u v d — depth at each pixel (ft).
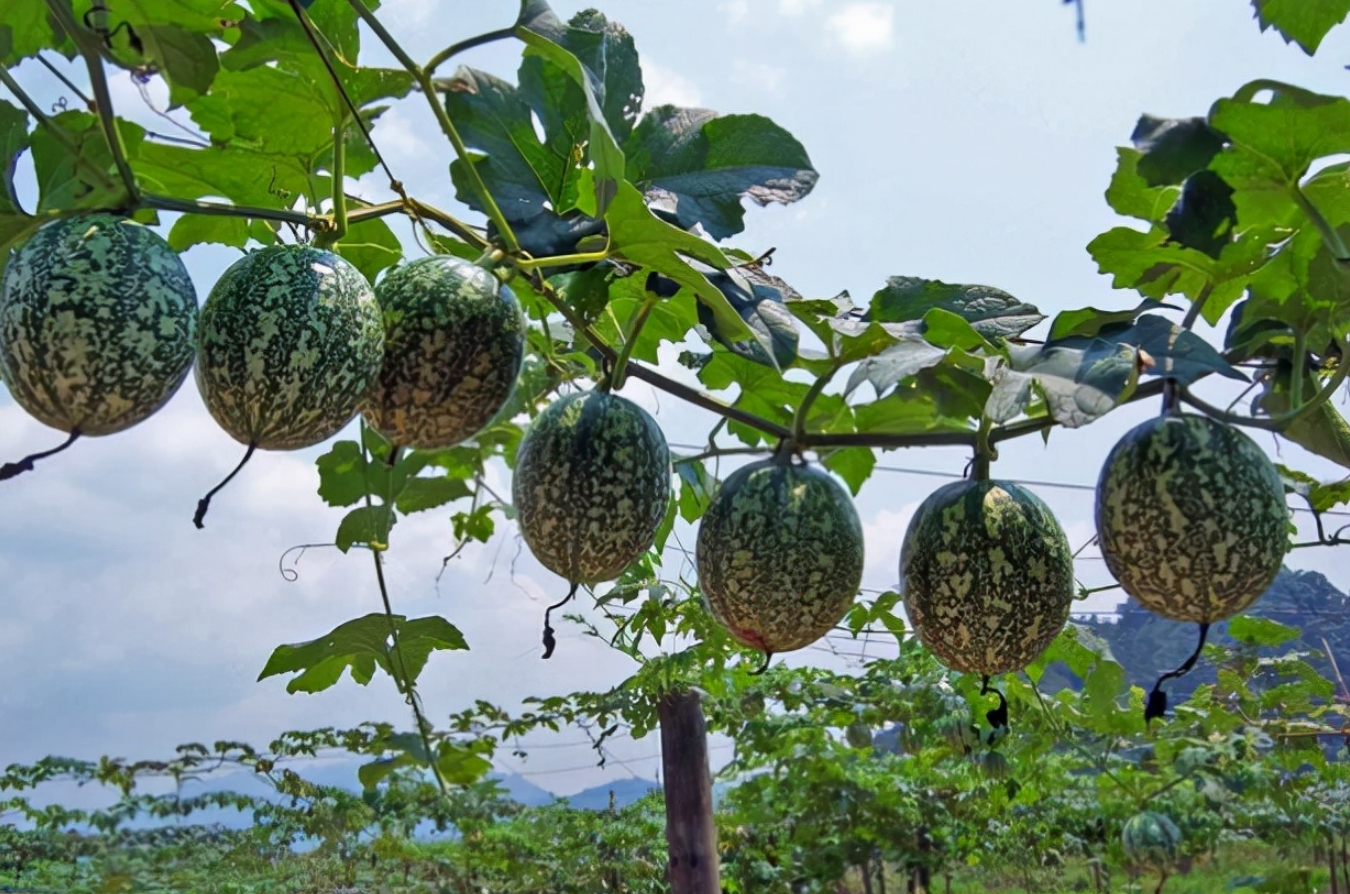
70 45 8.81
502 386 8.02
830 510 8.90
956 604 8.60
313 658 11.40
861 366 8.80
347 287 7.21
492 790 18.01
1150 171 8.84
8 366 6.72
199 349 7.00
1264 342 9.78
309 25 7.89
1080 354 8.23
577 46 10.03
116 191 7.30
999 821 30.19
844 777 28.30
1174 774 27.22
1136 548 8.03
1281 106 8.23
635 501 8.43
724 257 8.30
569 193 10.06
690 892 18.02
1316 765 23.89
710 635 18.84
